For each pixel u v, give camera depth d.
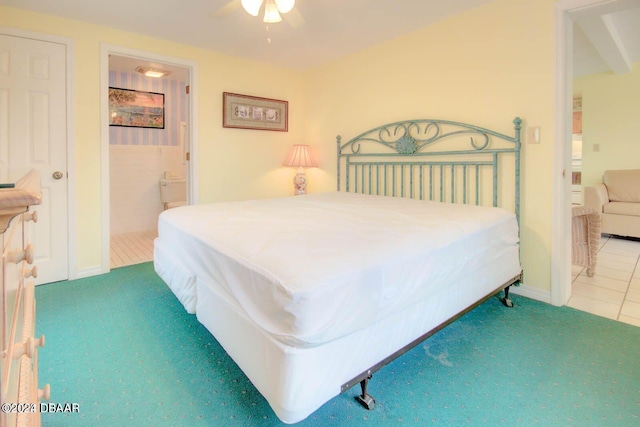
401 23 2.86
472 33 2.63
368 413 1.34
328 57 3.75
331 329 1.12
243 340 1.32
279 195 4.24
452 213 2.11
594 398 1.42
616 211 4.23
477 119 2.64
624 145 4.82
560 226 2.28
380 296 1.29
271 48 3.46
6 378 0.51
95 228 2.97
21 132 2.59
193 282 1.76
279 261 1.22
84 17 2.72
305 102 4.32
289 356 1.07
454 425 1.28
